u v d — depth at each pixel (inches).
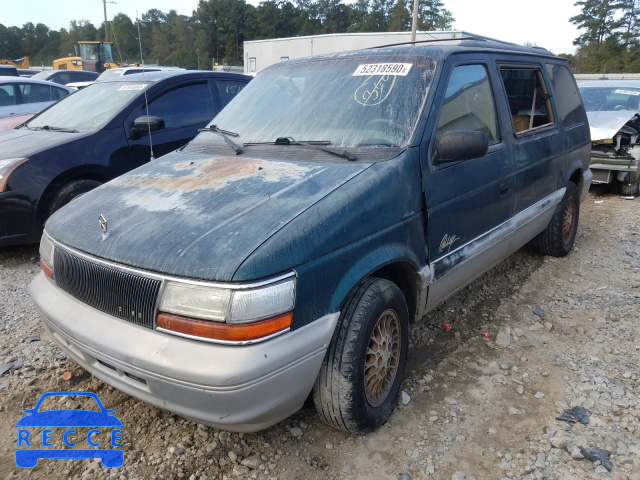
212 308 78.4
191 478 94.2
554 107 177.6
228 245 82.5
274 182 101.3
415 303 116.8
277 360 80.4
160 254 84.3
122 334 85.7
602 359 132.1
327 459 99.3
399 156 107.9
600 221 264.2
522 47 170.9
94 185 209.0
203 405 80.4
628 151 308.2
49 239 104.3
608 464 95.9
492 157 134.8
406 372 127.8
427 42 143.8
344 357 93.0
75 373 126.0
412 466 97.3
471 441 103.7
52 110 245.4
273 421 89.6
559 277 185.6
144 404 114.9
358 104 122.4
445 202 117.5
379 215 99.9
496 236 138.9
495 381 123.6
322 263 88.1
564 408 112.6
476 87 135.3
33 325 150.0
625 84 365.4
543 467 96.3
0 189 185.0
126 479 94.0
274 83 144.1
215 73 259.9
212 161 120.3
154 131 227.1
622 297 167.5
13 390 119.8
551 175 172.9
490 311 160.4
